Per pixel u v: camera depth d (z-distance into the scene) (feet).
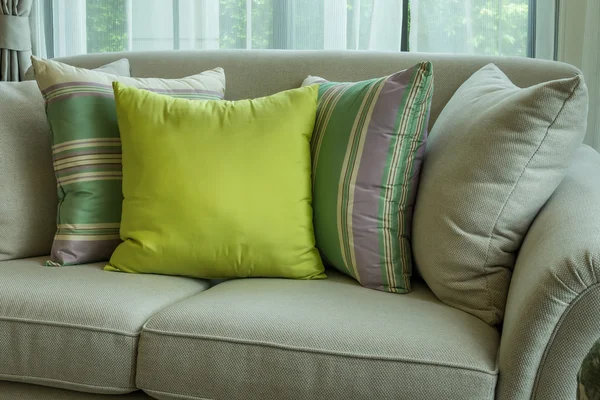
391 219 5.13
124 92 5.61
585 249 3.69
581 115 4.47
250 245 5.22
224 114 5.46
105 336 4.45
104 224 5.74
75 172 5.75
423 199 5.02
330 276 5.45
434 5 8.21
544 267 3.80
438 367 3.85
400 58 6.57
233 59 6.91
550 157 4.51
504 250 4.62
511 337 3.82
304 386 4.02
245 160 5.29
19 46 9.11
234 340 4.17
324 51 6.82
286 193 5.27
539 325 3.72
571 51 7.98
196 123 5.43
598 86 7.50
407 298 4.87
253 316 4.33
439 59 6.50
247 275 5.35
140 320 4.54
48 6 9.62
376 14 8.45
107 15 9.39
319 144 5.48
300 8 8.80
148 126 5.46
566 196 4.55
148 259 5.34
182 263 5.31
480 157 4.60
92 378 4.47
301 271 5.28
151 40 9.30
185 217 5.24
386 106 5.13
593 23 7.48
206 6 9.06
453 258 4.64
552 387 3.75
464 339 4.07
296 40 8.86
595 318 3.64
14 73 9.17
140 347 4.39
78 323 4.52
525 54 8.05
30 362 4.59
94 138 5.80
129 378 4.42
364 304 4.58
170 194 5.28
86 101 5.85
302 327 4.18
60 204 5.82
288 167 5.32
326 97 5.70
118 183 5.80
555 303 3.69
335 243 5.26
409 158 5.18
